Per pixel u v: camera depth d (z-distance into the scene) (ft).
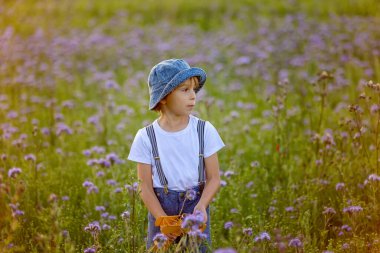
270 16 59.26
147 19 61.41
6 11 55.83
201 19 59.52
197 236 14.25
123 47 49.26
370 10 56.80
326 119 29.07
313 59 41.14
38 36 50.80
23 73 39.29
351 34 47.83
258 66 41.14
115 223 19.13
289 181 21.98
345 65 38.75
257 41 49.57
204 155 15.87
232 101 36.35
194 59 42.80
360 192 20.80
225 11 63.05
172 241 15.10
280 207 20.43
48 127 29.30
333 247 17.94
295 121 28.19
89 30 56.95
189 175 15.65
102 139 29.45
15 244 18.15
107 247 17.66
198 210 13.99
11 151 26.66
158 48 47.44
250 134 30.19
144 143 15.90
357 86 33.73
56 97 37.04
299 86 34.96
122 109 32.09
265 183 22.53
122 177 22.86
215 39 49.70
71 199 21.47
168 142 15.75
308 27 50.19
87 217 20.02
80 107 35.70
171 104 15.57
